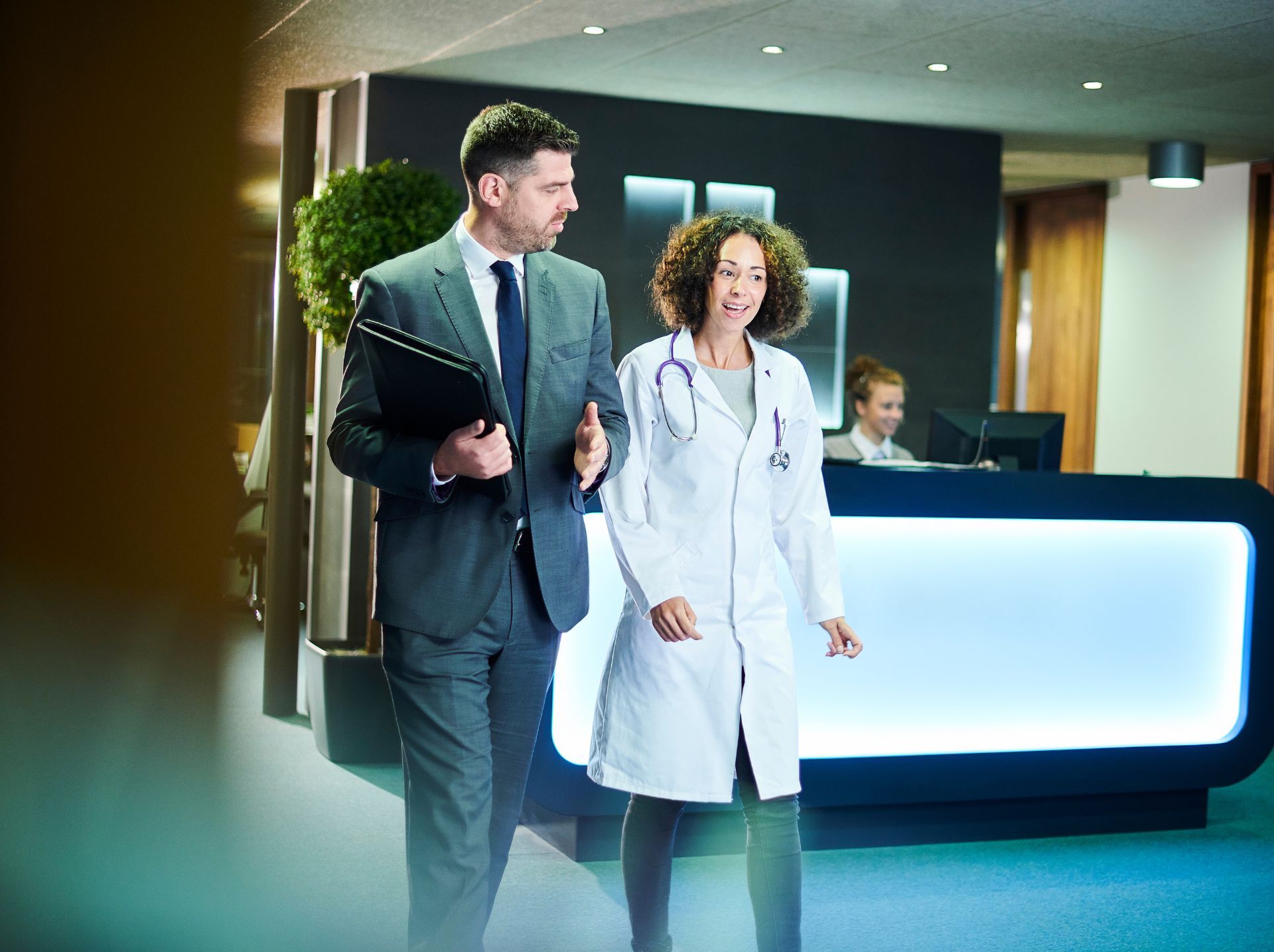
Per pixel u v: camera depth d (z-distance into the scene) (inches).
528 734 89.7
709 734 93.3
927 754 139.6
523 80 256.4
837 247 289.7
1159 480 146.9
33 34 48.6
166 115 49.1
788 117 283.9
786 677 94.7
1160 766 148.9
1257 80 244.1
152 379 50.2
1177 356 345.7
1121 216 362.0
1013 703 143.7
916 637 139.9
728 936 114.3
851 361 292.4
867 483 135.7
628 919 117.6
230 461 51.8
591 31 219.3
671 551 93.9
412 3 201.0
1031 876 134.3
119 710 59.9
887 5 202.2
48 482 50.5
